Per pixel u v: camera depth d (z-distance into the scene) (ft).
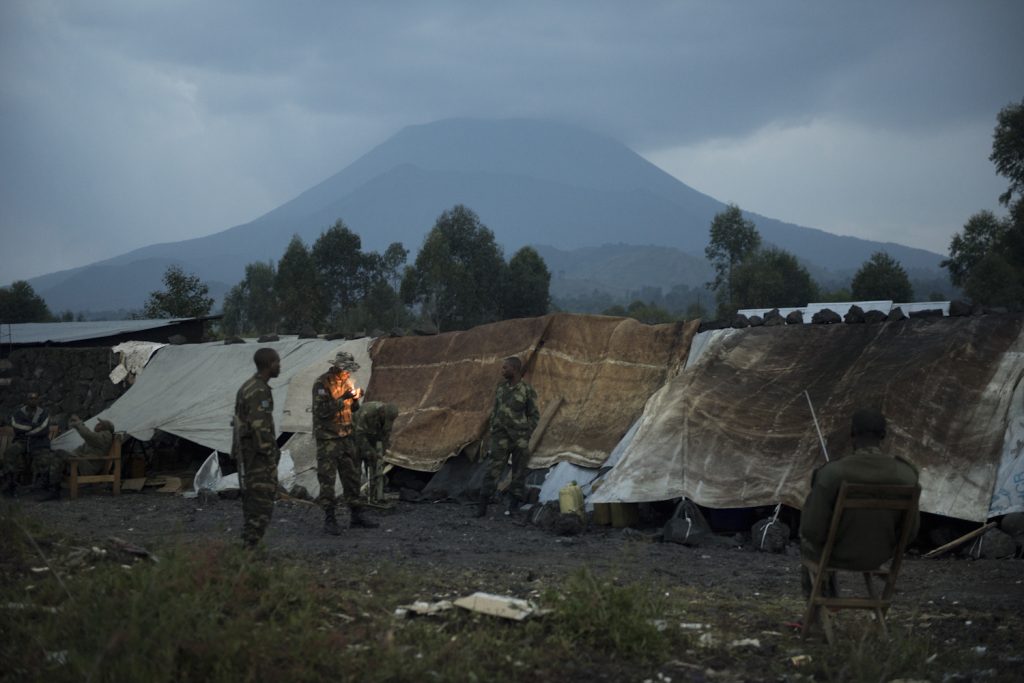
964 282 232.32
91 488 55.16
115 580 18.48
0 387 71.26
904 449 36.40
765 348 45.32
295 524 39.52
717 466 38.75
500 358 52.75
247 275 334.44
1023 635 20.44
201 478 53.52
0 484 54.08
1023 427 35.70
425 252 264.52
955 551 33.81
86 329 80.59
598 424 47.21
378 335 60.29
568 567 28.86
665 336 49.32
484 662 16.40
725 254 348.18
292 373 58.18
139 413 59.62
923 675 16.98
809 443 38.27
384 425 45.29
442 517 42.80
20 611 17.52
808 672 16.98
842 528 18.75
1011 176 210.18
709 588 26.11
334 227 297.12
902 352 41.04
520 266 283.38
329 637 16.31
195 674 14.48
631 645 17.69
